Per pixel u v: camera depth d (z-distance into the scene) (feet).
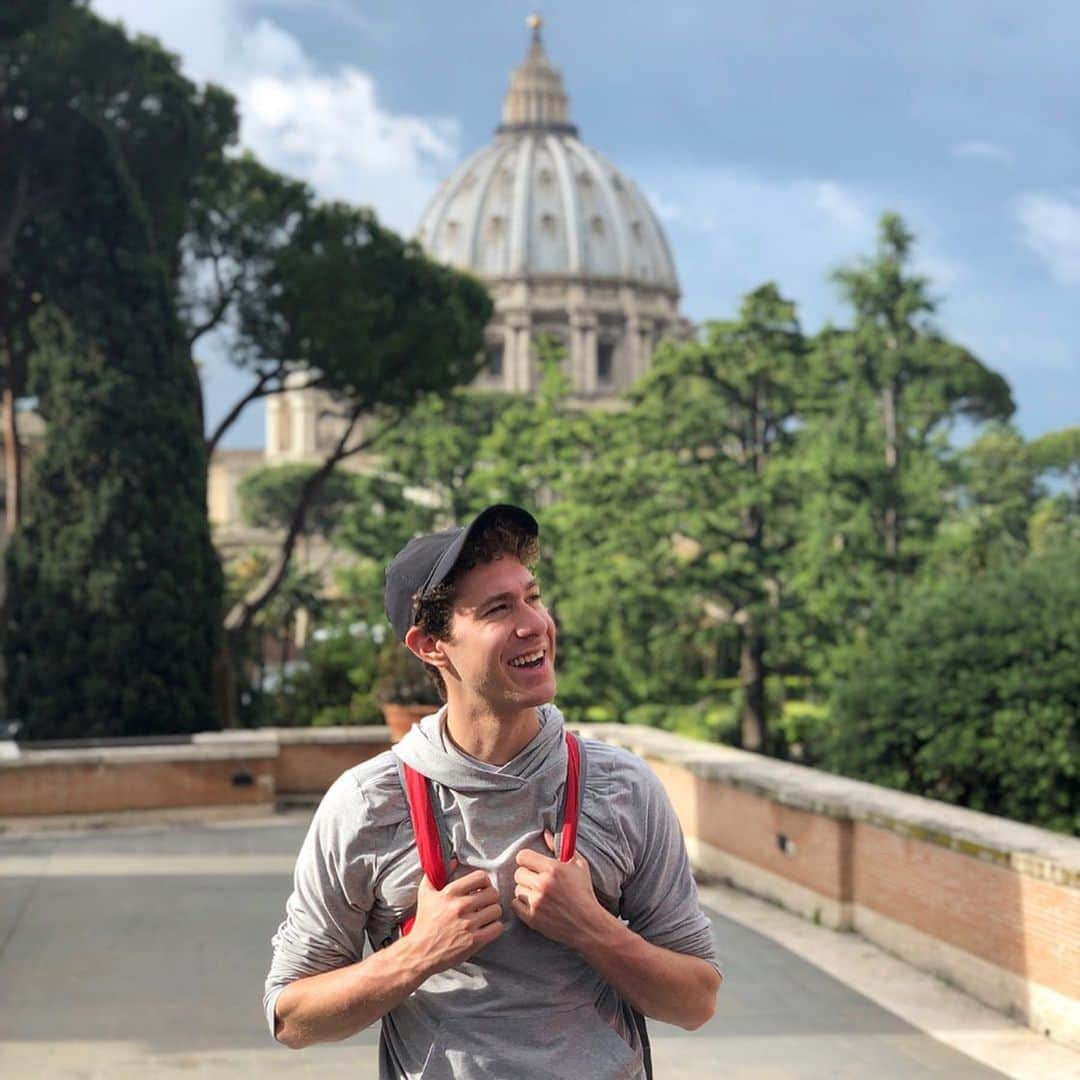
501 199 518.37
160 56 77.92
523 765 8.26
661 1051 21.54
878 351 148.66
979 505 161.07
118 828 44.78
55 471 61.98
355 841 8.30
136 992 24.94
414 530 194.29
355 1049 21.67
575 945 7.93
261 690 91.86
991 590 49.83
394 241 94.84
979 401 218.59
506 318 503.61
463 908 7.88
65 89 64.44
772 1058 21.21
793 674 165.48
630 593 156.15
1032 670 46.70
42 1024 22.93
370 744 50.31
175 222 78.89
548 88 563.89
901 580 135.54
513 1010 8.17
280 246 91.71
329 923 8.47
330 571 322.34
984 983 24.35
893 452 149.18
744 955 27.86
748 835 34.58
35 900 33.09
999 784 47.85
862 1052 21.54
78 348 62.54
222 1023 23.02
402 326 93.40
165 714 61.26
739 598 167.32
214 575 64.39
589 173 525.75
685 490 166.91
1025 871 23.12
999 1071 20.66
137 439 62.18
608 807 8.32
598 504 167.12
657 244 536.01
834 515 147.74
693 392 181.57
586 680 157.38
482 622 8.18
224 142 87.45
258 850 40.47
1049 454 269.03
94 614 60.85
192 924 30.53
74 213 63.21
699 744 40.75
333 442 458.91
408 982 7.88
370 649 64.75
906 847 27.35
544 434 178.40
